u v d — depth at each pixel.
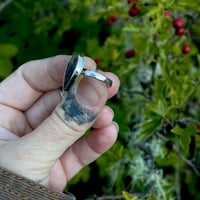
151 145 0.39
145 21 0.38
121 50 0.46
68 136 0.21
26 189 0.21
